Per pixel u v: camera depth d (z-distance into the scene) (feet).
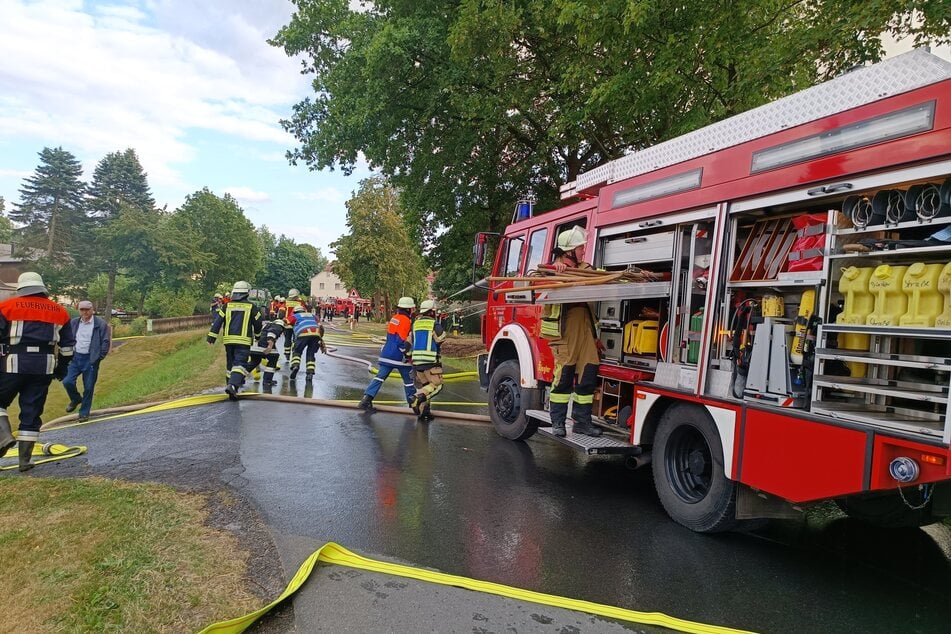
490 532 13.35
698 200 13.73
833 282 10.66
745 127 12.61
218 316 29.76
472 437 23.11
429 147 49.03
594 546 12.75
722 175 13.08
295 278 310.86
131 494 14.70
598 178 18.03
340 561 11.35
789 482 10.66
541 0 33.32
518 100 40.32
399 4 42.98
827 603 10.44
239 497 14.89
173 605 9.37
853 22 21.09
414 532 13.17
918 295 9.16
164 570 10.50
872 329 9.54
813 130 11.03
